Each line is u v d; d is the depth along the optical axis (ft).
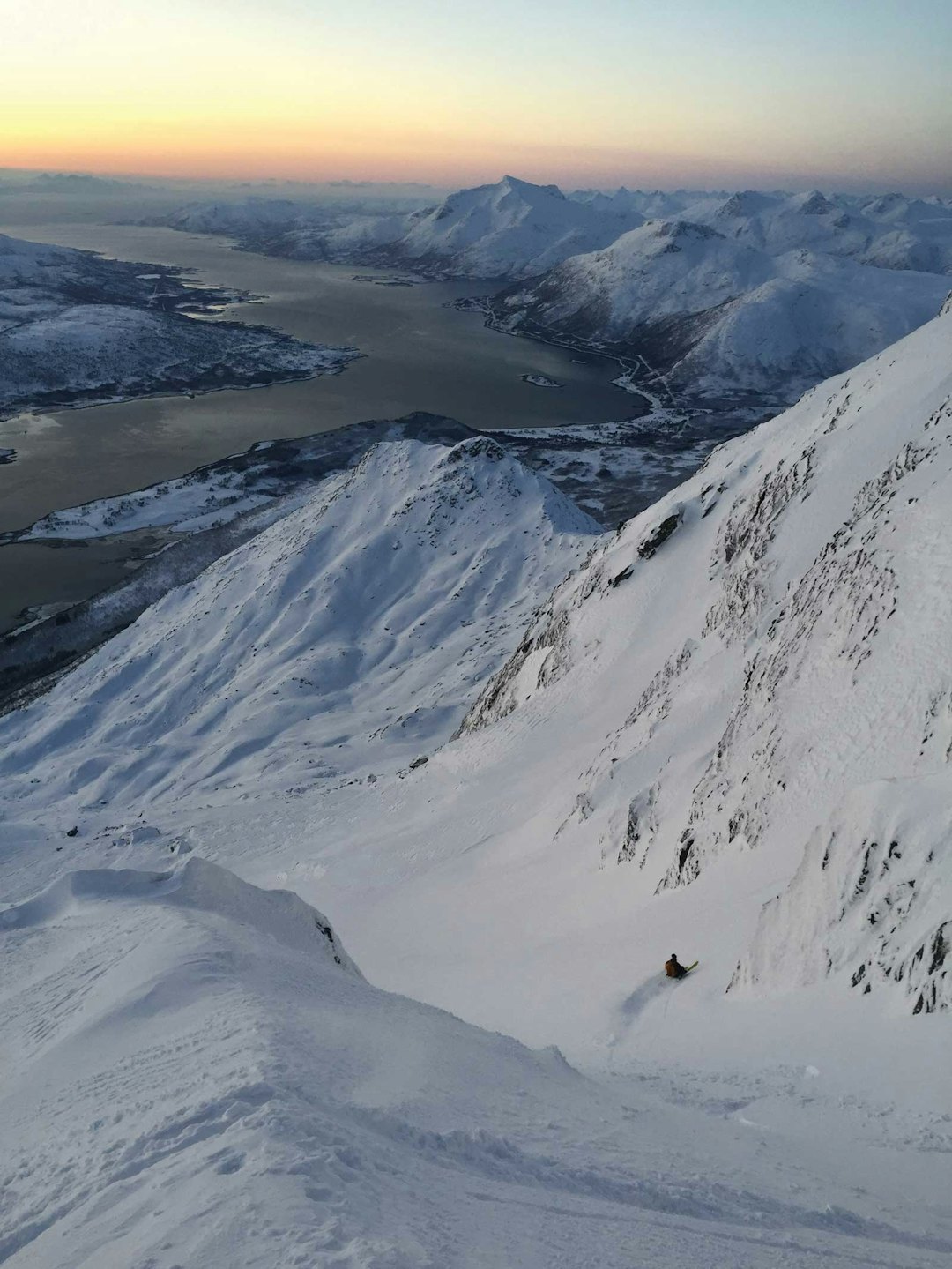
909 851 63.26
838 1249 26.02
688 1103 48.03
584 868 132.16
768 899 80.33
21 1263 23.66
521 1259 21.34
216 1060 37.24
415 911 145.59
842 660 101.91
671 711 153.58
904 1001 54.80
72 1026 52.85
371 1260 18.74
